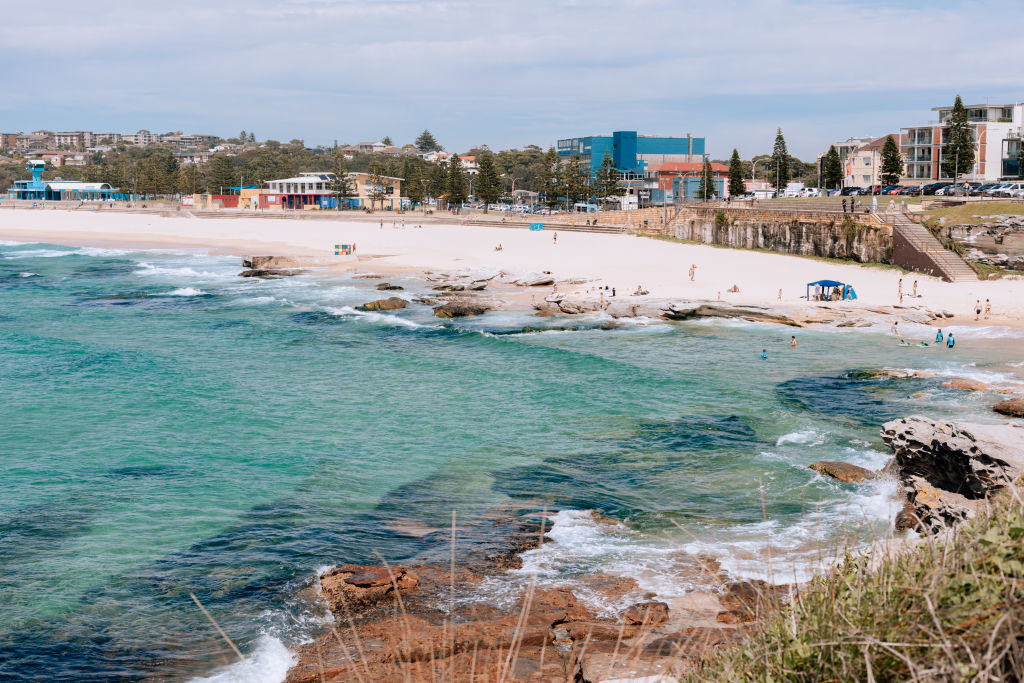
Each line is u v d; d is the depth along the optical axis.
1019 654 4.94
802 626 6.57
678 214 130.25
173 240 167.50
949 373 51.50
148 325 72.94
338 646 21.44
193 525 30.08
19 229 196.25
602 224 148.12
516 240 135.12
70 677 20.58
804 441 38.84
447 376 52.91
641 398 46.94
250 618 23.31
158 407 45.91
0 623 23.22
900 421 33.00
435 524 30.14
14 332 69.19
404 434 41.09
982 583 5.59
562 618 22.56
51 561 27.11
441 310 76.44
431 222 173.50
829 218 99.25
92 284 102.62
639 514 30.75
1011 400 42.59
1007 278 80.50
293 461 37.16
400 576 25.20
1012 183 110.31
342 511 31.42
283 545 28.31
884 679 5.64
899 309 69.62
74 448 38.84
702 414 43.66
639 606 23.06
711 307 72.56
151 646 21.97
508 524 30.03
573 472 35.53
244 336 67.44
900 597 6.01
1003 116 147.00
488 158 196.75
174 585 25.47
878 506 30.66
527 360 57.19
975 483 28.06
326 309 80.25
